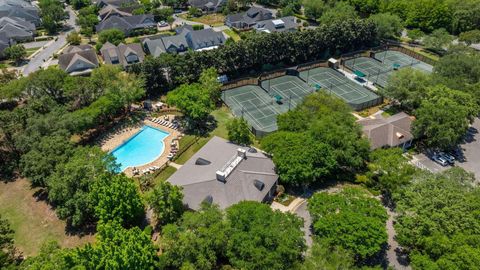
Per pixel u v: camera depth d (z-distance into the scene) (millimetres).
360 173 73125
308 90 104500
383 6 154625
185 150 80125
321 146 67625
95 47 131375
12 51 119375
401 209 55594
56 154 65562
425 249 50594
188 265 47781
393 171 64938
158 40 126438
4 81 96375
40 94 87500
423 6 142375
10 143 73938
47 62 122312
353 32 124875
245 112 94125
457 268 45406
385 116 92000
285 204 65500
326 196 57250
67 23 159125
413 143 82625
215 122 90062
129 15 156875
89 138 83500
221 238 50000
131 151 80188
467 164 76312
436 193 55438
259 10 156625
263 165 69000
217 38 132875
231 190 62594
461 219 51500
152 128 87938
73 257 45344
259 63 113188
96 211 56656
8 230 55344
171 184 64938
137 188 67375
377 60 123438
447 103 79625
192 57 101812
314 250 48125
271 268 46344
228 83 105000
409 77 92125
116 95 86000
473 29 141000
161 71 100375
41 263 45750
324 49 122062
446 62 99062
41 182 64688
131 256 46250
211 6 171250
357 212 54062
